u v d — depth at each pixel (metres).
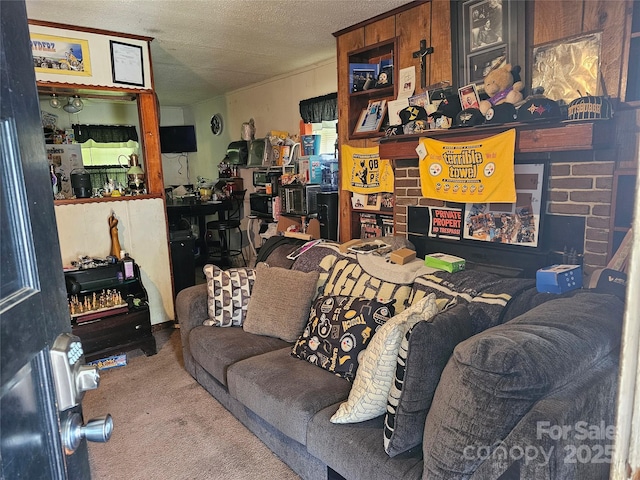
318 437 1.65
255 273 2.84
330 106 4.27
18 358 0.55
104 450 2.13
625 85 2.01
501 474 1.06
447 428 1.18
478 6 2.53
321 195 3.89
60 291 0.70
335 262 2.63
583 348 1.19
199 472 1.97
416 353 1.34
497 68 2.49
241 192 5.92
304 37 3.55
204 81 5.23
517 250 2.43
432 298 1.72
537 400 1.06
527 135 2.19
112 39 3.32
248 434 2.25
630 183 2.03
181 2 2.74
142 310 3.21
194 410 2.49
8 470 0.51
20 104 0.60
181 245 4.04
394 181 3.19
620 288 1.68
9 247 0.56
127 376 2.94
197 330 2.68
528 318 1.38
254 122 5.58
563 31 2.21
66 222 3.29
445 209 2.82
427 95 2.85
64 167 4.74
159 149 3.71
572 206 2.24
